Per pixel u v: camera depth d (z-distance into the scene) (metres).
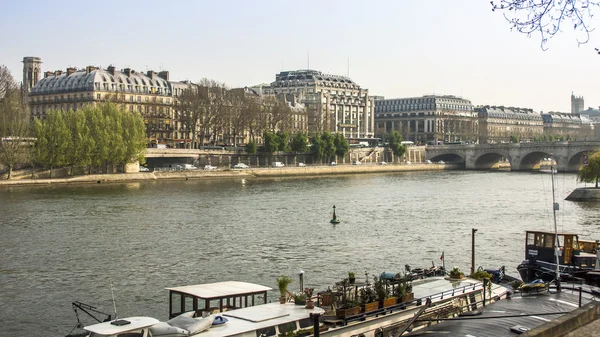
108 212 118.62
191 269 73.38
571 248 66.06
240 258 79.62
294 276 70.31
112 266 74.25
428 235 98.56
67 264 74.94
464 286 51.19
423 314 45.34
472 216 121.62
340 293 44.50
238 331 38.59
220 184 192.50
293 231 100.75
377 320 43.16
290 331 40.12
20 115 179.50
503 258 81.62
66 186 169.12
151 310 57.41
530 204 144.00
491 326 39.06
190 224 106.00
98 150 182.12
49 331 51.97
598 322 25.67
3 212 115.38
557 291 49.00
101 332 37.44
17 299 60.56
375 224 109.62
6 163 167.62
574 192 153.50
